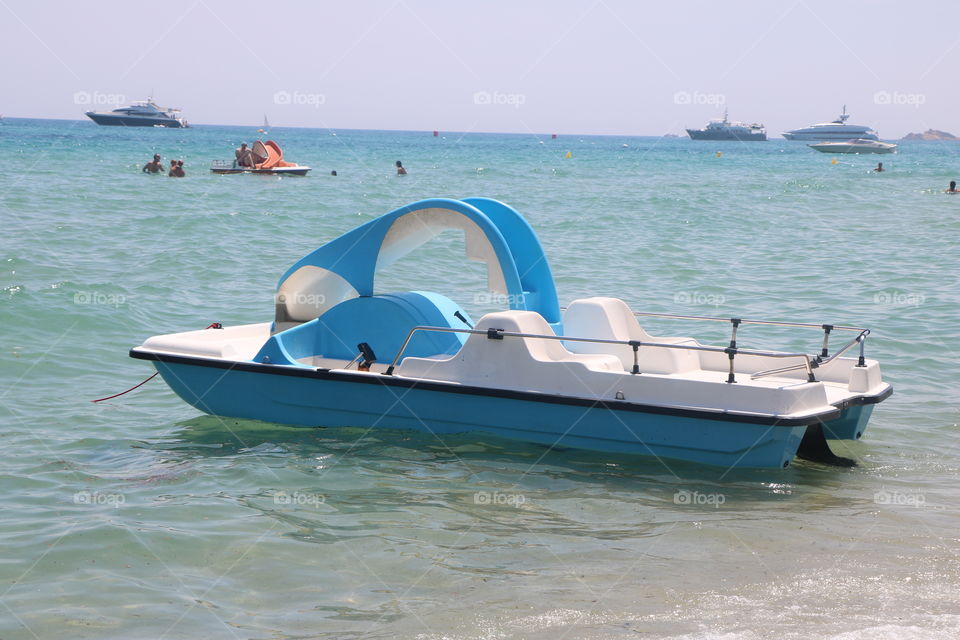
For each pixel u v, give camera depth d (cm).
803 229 3609
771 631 662
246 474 1005
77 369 1445
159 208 3812
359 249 1253
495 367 1088
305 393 1166
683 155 16088
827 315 1902
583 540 834
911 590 732
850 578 754
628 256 2784
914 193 5900
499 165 9975
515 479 991
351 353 1245
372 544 822
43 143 12400
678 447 1020
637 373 1032
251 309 1914
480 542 828
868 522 878
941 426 1188
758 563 784
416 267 2522
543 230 3509
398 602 714
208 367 1207
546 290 1245
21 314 1727
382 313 1230
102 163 7438
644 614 691
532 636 660
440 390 1102
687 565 780
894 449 1105
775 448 983
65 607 704
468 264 2588
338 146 17125
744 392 983
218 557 793
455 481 984
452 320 1221
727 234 3412
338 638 659
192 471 1016
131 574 760
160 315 1823
